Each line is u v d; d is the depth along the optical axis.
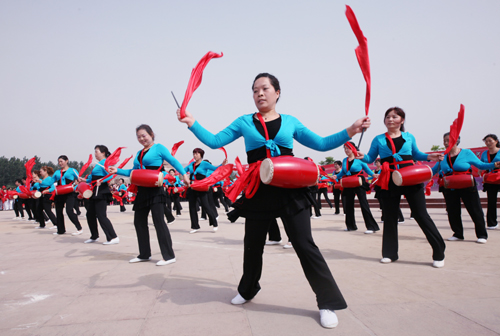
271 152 2.27
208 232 6.91
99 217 5.65
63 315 2.35
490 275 3.09
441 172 5.23
